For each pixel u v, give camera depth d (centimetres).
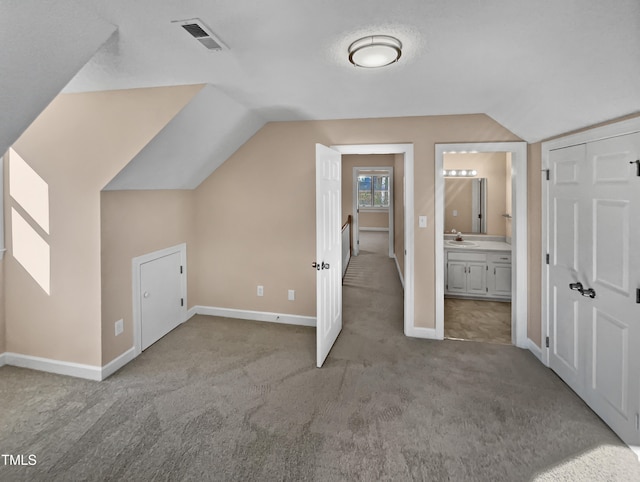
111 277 293
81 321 286
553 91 227
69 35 156
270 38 181
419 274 363
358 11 155
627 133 204
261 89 267
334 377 288
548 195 295
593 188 236
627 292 207
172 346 345
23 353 303
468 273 497
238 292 415
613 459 197
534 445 209
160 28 171
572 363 266
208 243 419
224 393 265
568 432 220
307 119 371
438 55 200
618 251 214
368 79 244
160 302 360
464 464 195
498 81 242
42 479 185
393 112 336
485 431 222
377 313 445
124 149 268
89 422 231
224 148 372
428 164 351
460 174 531
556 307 288
